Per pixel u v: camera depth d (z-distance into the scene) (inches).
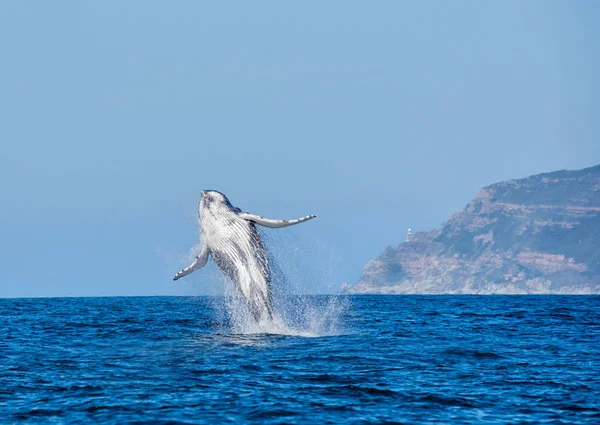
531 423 2417.6
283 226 4060.0
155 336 4904.0
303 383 3024.1
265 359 3631.9
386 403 2682.1
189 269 4163.4
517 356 3885.3
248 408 2586.1
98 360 3688.5
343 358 3688.5
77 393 2832.2
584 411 2573.8
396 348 4173.2
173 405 2632.9
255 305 4291.3
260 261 4227.4
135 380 3095.5
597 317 7726.4
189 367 3410.4
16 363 3612.2
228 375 3198.8
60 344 4505.4
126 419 2440.9
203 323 6240.2
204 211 4163.4
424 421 2438.5
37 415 2502.5
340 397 2765.7
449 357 3816.4
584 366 3533.5
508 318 7549.2
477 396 2802.7
